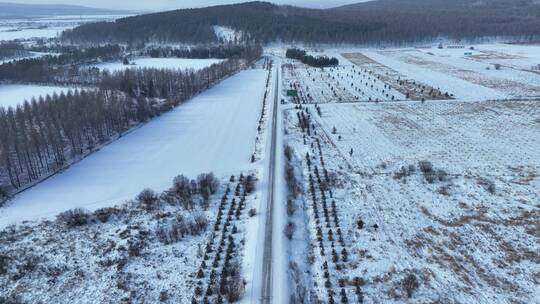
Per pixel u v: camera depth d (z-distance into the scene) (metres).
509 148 67.00
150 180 56.84
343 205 49.00
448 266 37.34
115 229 44.25
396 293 34.03
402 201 49.88
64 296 34.28
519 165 60.09
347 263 38.19
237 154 66.56
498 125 79.50
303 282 35.78
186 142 72.88
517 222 44.53
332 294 34.19
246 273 36.62
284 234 42.50
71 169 61.19
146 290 34.94
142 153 67.56
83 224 45.34
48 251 40.22
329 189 53.16
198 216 46.34
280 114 90.56
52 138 61.84
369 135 75.50
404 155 65.06
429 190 52.72
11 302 33.50
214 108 97.25
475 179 55.62
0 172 58.03
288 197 50.81
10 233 43.44
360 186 54.22
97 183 56.09
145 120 86.50
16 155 61.03
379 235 42.53
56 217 46.75
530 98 100.44
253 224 44.56
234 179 56.50
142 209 48.75
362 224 44.19
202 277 36.47
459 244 40.75
